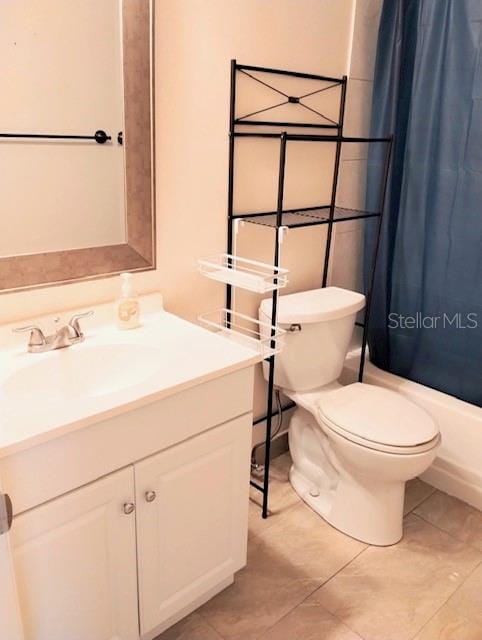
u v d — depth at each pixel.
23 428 1.00
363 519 1.83
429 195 2.06
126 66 1.42
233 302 1.93
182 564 1.40
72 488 1.09
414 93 2.03
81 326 1.49
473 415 2.02
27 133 1.31
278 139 1.92
